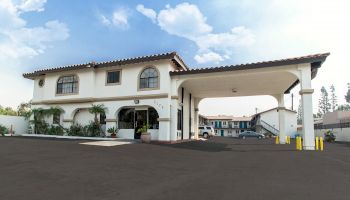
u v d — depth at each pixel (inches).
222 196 186.2
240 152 522.0
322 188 213.5
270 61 602.5
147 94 705.0
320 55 563.5
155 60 695.1
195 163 351.3
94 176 243.1
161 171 283.6
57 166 281.7
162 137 674.8
